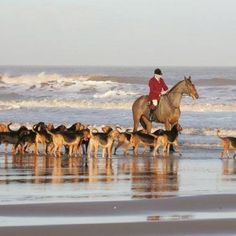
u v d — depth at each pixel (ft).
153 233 40.40
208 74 368.68
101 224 42.22
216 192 54.19
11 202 48.98
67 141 81.10
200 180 61.21
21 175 63.93
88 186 57.11
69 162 75.10
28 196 51.67
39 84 197.57
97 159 78.54
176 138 83.56
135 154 83.20
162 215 45.19
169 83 257.14
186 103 150.92
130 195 52.49
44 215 44.80
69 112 137.59
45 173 65.46
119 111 139.74
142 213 45.78
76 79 231.91
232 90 188.75
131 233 40.34
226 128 108.88
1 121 118.42
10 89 192.34
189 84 87.10
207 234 40.27
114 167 70.64
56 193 53.26
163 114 87.71
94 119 122.11
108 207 47.47
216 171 67.77
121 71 491.72
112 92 178.70
